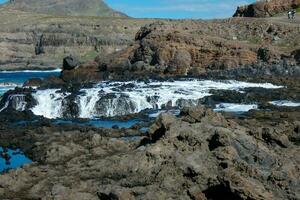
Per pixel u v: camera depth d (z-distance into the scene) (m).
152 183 25.77
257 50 88.12
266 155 26.27
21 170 30.44
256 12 124.88
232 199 22.95
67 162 32.09
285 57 85.62
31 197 26.66
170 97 62.50
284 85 72.50
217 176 24.52
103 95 62.69
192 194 24.09
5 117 57.28
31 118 57.62
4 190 27.77
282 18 114.06
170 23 104.62
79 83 75.12
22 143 41.59
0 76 151.00
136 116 56.16
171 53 89.06
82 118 57.25
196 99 61.59
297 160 26.34
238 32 101.44
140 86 69.88
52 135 42.34
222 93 64.06
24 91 67.00
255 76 80.12
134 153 29.97
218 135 27.86
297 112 51.38
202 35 93.31
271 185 23.03
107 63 88.69
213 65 86.69
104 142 36.38
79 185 26.50
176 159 26.94
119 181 26.64
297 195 22.31
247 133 30.53
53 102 63.00
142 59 91.56
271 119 47.41
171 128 30.58
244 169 24.11
